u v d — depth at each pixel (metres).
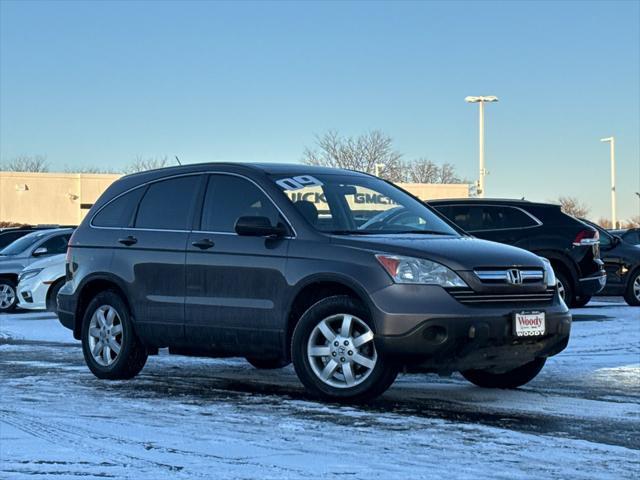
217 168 8.43
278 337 7.58
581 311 16.08
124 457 5.58
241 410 7.04
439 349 6.91
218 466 5.37
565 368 9.48
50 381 8.65
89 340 8.93
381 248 7.18
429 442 5.95
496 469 5.30
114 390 8.09
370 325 7.04
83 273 9.01
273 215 7.84
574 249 14.83
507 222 14.98
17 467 5.36
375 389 7.09
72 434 6.20
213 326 7.96
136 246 8.62
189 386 8.34
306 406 7.20
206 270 8.03
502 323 7.06
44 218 50.94
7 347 11.70
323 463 5.43
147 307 8.45
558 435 6.19
